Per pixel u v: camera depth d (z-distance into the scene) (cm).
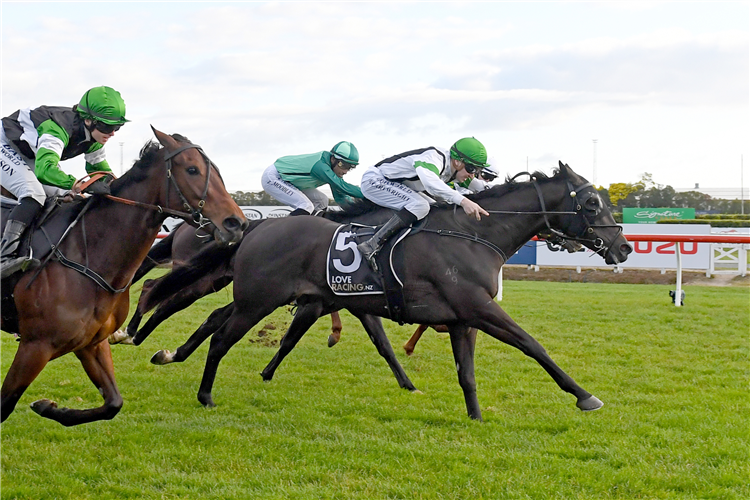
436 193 367
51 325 284
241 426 355
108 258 295
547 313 730
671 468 297
